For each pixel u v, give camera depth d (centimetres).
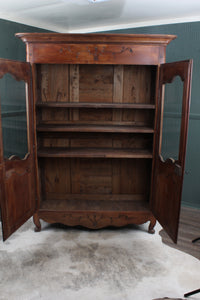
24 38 219
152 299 170
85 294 175
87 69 255
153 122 246
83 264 205
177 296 173
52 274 194
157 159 235
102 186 278
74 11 250
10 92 278
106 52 221
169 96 290
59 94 261
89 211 248
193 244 235
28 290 177
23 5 230
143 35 212
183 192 312
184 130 184
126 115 262
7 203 198
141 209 253
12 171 203
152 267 203
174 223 200
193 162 297
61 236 246
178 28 277
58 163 273
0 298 170
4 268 199
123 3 225
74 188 279
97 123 265
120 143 269
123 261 210
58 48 221
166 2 223
